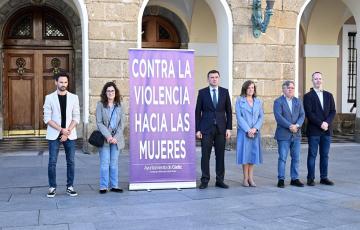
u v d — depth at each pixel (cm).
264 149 1442
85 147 1340
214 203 747
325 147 907
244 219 647
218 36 1473
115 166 841
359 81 1648
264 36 1441
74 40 1630
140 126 856
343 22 2000
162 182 861
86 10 1312
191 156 873
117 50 1333
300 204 738
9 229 599
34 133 1628
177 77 870
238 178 984
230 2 1411
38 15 1619
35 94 1628
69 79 1644
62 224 622
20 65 1614
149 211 693
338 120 1977
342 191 846
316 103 898
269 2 1360
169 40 1841
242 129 881
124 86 1339
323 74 2028
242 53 1425
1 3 1562
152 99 861
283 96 905
